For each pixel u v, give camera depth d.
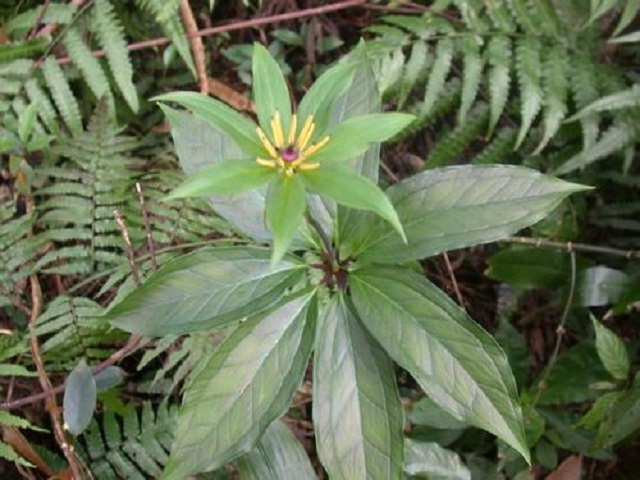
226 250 0.44
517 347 0.75
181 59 0.86
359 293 0.44
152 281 0.43
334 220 0.46
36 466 0.63
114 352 0.69
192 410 0.43
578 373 0.72
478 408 0.42
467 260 0.85
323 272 0.49
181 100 0.35
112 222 0.71
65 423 0.59
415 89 0.86
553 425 0.72
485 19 0.82
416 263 0.64
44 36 0.78
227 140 0.46
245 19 0.92
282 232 0.32
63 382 0.69
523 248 0.74
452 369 0.42
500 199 0.44
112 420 0.67
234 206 0.45
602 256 0.82
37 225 0.74
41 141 0.71
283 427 0.53
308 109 0.36
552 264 0.75
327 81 0.36
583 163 0.75
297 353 0.44
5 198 0.76
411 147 0.89
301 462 0.53
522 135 0.76
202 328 0.43
